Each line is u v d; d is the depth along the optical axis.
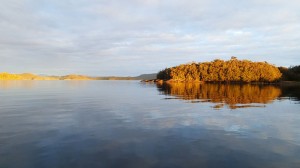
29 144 12.87
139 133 15.26
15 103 33.06
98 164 10.15
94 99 39.28
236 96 45.03
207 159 10.75
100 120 19.78
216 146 12.59
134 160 10.61
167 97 43.22
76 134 14.99
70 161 10.48
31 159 10.70
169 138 14.12
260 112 24.05
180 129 16.41
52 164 10.15
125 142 13.28
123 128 16.70
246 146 12.62
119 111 25.02
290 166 10.05
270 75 130.75
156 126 17.38
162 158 10.84
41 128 16.67
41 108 27.58
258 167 9.94
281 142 13.36
